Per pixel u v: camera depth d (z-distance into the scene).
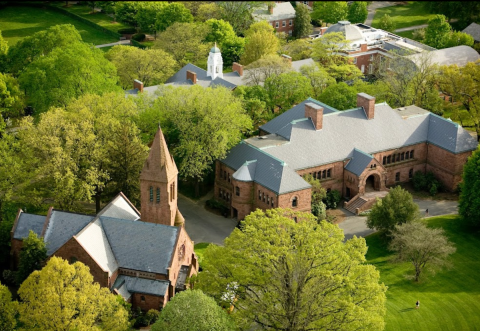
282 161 134.50
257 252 97.62
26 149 128.00
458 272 123.81
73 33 182.00
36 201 128.12
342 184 147.38
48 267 93.44
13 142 130.75
